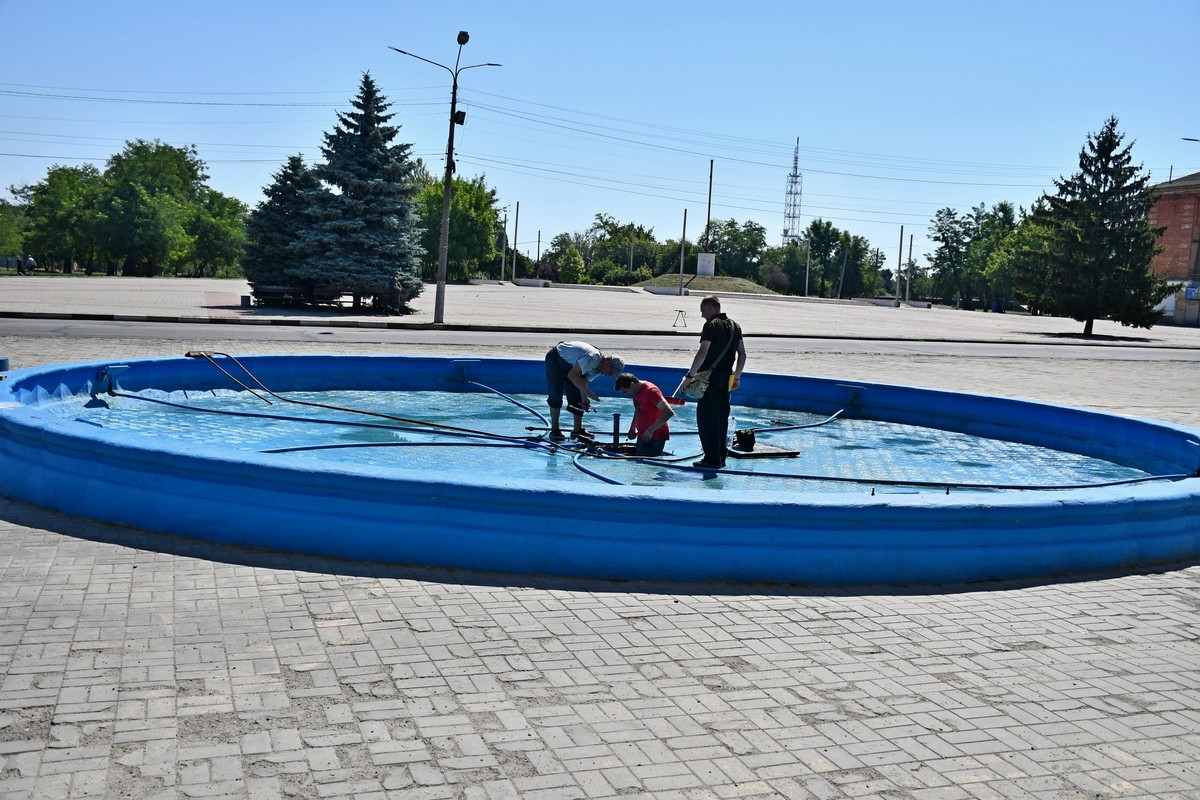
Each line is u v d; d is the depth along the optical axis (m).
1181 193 75.06
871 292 154.00
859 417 14.87
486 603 5.34
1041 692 4.44
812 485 8.79
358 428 11.29
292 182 36.62
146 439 6.89
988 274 106.50
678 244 148.75
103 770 3.39
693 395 9.28
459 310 44.34
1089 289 51.06
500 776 3.48
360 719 3.87
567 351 10.70
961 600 5.80
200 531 6.30
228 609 5.04
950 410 14.16
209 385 14.10
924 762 3.73
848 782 3.55
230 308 35.53
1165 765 3.77
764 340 35.88
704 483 8.65
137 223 91.38
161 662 4.32
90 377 12.24
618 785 3.46
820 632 5.13
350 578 5.66
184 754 3.53
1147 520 6.79
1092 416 12.18
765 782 3.53
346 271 36.00
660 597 5.61
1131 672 4.72
